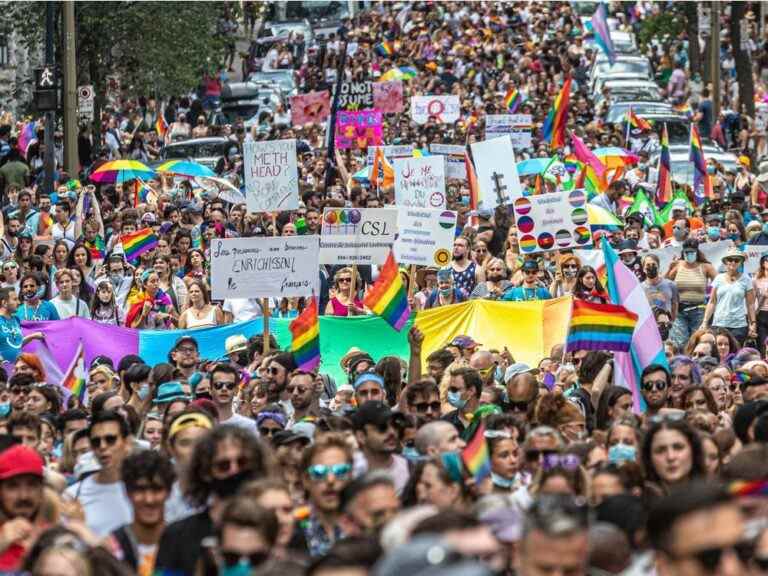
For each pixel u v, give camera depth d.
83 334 39.44
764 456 18.20
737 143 97.00
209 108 104.50
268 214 54.81
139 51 88.56
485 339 41.06
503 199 51.47
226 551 15.92
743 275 44.75
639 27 140.88
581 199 43.88
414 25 128.62
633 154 72.06
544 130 75.94
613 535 15.89
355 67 114.81
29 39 89.06
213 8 95.38
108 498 21.55
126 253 49.16
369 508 16.70
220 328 40.53
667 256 50.03
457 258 44.47
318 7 133.38
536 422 25.92
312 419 25.86
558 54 118.94
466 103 100.44
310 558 16.03
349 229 40.41
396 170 46.66
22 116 98.19
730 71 125.44
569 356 33.75
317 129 87.69
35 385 29.72
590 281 40.94
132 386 30.73
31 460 19.28
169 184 64.12
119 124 92.81
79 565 15.90
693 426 21.88
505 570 16.11
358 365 32.06
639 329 31.83
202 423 21.66
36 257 43.09
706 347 37.31
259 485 16.92
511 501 17.36
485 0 133.50
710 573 13.56
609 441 22.27
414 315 39.75
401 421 23.12
